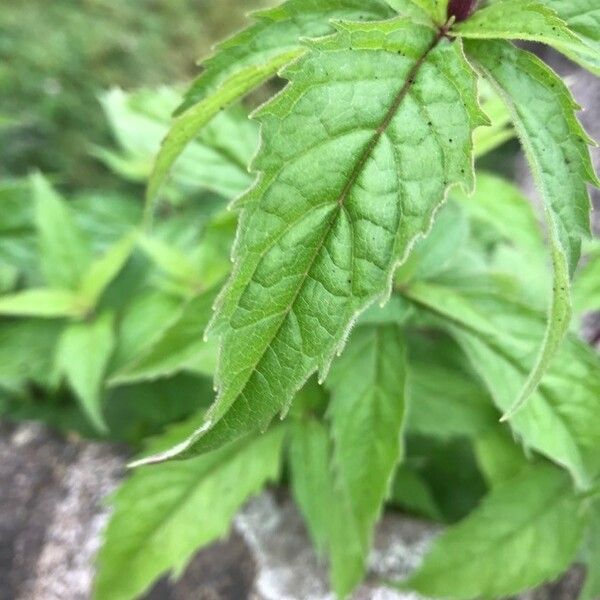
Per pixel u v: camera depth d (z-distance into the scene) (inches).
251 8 28.8
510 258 9.3
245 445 8.4
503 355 7.3
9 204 11.4
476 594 7.7
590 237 4.5
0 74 21.8
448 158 4.0
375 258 4.0
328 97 4.0
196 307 7.6
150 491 8.3
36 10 24.5
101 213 12.3
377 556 9.3
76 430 11.1
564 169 4.5
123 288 11.5
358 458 7.3
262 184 3.9
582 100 9.5
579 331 9.1
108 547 8.1
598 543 7.9
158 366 7.6
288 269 3.9
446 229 7.5
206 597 9.2
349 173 4.0
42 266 10.8
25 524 9.8
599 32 4.9
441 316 7.5
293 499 10.0
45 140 21.0
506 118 7.6
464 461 10.1
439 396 8.5
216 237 9.9
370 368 7.4
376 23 4.2
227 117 8.2
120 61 24.5
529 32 4.4
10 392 11.5
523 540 7.8
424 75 4.2
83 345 10.0
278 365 3.9
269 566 9.4
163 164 5.9
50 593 9.3
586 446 6.9
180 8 27.5
